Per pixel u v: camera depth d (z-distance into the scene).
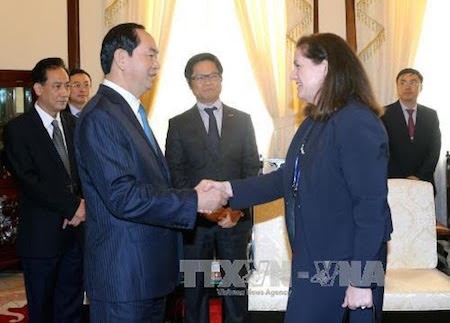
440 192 5.19
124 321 1.92
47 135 2.81
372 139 1.79
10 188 4.64
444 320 2.75
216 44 5.10
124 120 1.93
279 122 5.03
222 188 2.29
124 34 1.98
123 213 1.86
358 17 5.12
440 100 5.18
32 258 2.80
